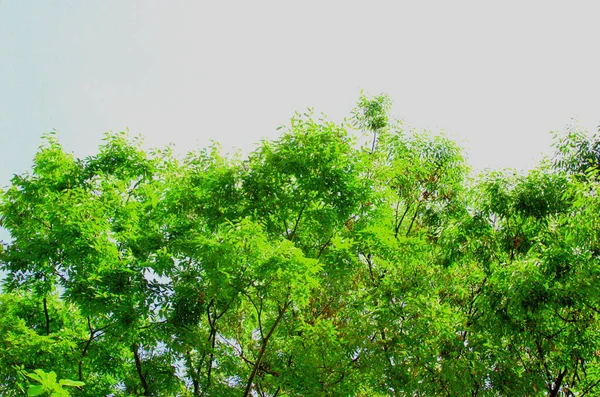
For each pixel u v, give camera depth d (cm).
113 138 1340
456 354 1032
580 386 1116
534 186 1195
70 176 1234
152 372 1133
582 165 1451
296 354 1058
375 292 1170
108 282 998
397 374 1052
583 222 973
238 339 1327
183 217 1193
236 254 950
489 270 1220
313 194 1138
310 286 986
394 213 1561
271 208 1141
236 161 1226
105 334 1109
